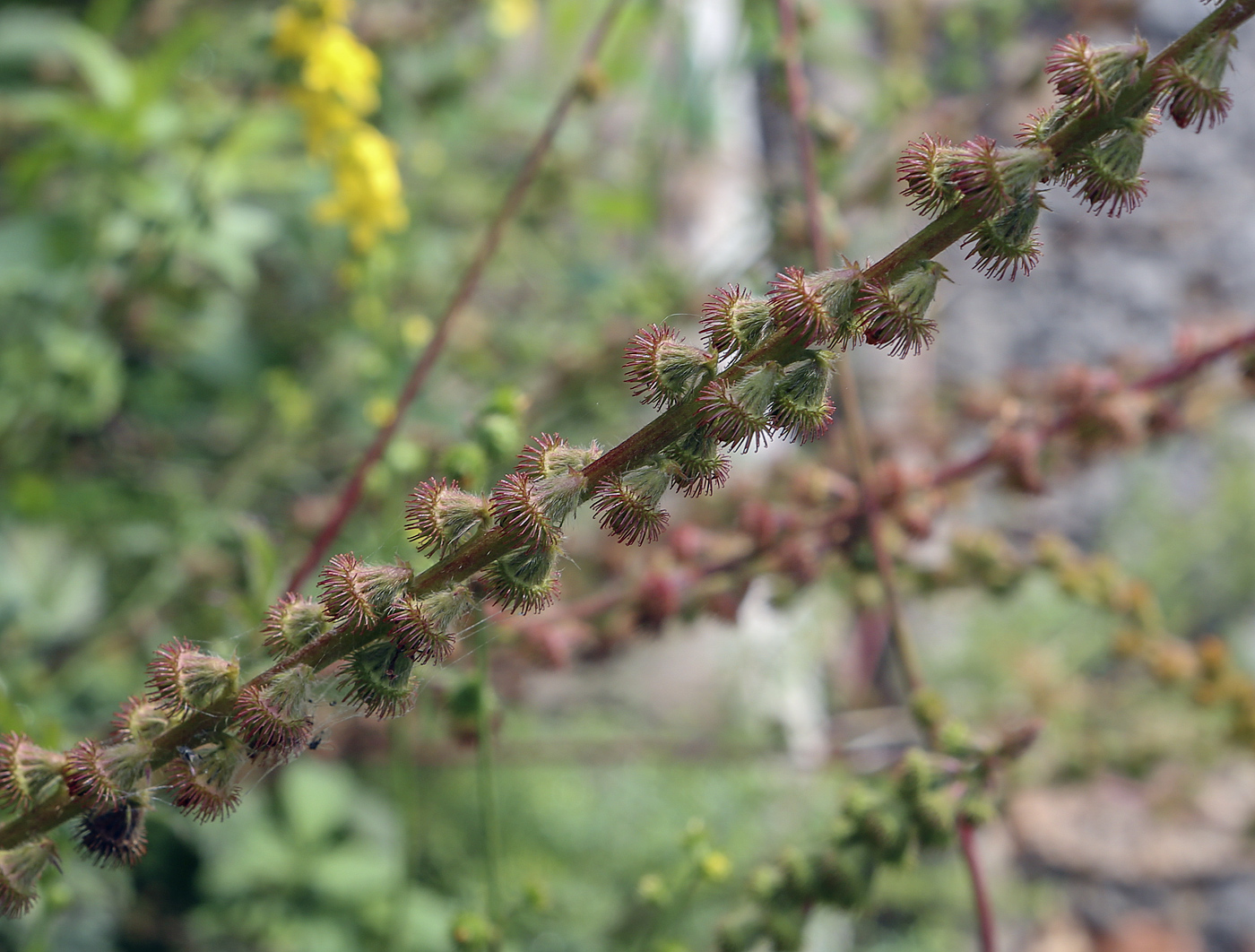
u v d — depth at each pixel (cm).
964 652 63
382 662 18
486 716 31
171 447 54
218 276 56
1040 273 81
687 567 35
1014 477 36
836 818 30
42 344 48
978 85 60
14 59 57
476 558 18
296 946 47
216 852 49
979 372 77
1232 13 18
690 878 34
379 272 45
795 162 66
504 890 47
